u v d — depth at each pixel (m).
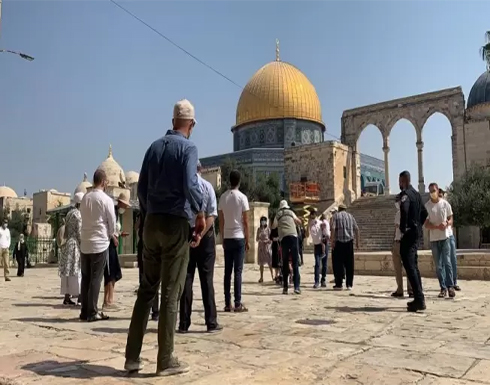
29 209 79.31
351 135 47.72
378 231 34.59
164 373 4.06
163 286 4.22
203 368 4.29
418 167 43.50
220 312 7.68
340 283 11.58
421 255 14.79
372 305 8.48
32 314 7.91
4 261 16.19
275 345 5.20
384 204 40.59
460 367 4.23
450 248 10.46
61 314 7.91
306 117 59.06
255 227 22.28
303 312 7.65
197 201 4.33
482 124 39.81
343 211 11.73
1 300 10.06
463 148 40.44
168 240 4.23
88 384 3.86
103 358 4.75
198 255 6.18
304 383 3.80
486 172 33.84
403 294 9.98
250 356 4.71
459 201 32.22
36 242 31.09
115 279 8.56
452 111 41.44
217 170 42.09
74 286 9.23
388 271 15.45
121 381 3.93
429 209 9.90
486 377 3.92
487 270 13.77
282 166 54.84
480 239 36.25
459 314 7.38
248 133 60.00
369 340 5.43
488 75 42.91
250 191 45.88
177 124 4.63
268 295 10.30
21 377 4.07
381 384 3.76
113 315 7.71
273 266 13.48
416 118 43.72
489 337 5.59
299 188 43.66
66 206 28.91
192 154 4.35
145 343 5.45
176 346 5.20
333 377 3.95
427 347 5.05
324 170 45.22
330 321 6.77
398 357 4.62
